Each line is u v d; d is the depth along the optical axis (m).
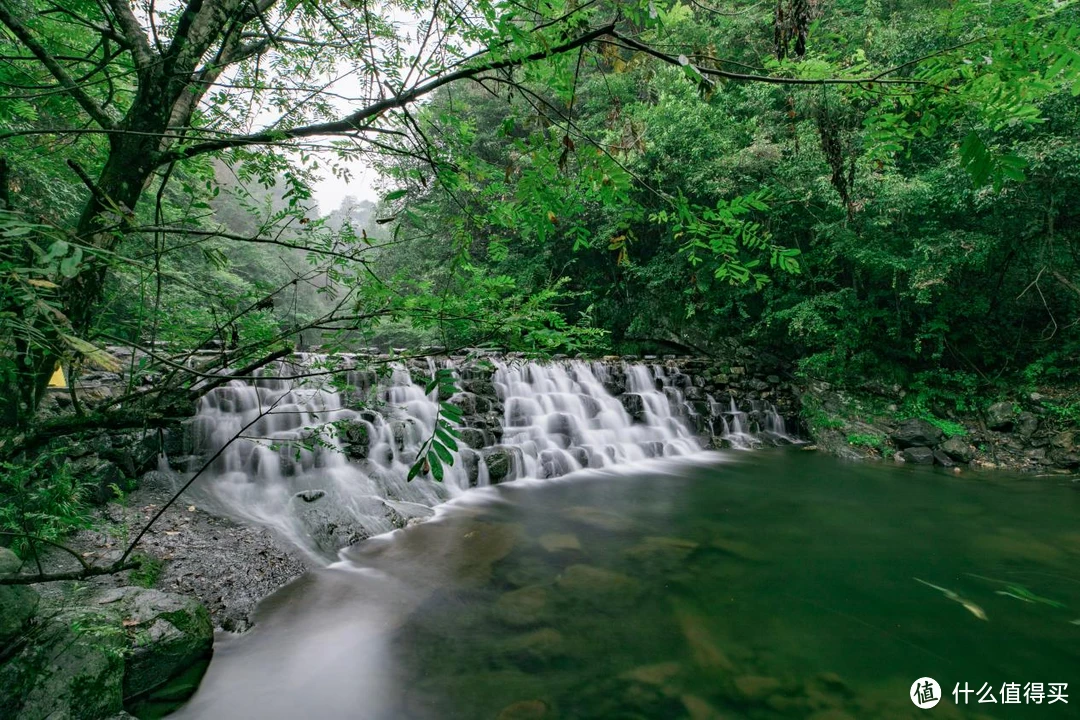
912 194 8.97
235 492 5.49
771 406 11.98
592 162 1.42
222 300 1.66
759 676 3.29
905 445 9.89
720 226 1.41
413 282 1.84
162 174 1.87
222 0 1.77
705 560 5.04
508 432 8.75
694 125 10.92
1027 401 9.88
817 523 6.19
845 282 12.38
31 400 1.37
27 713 2.32
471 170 1.71
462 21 1.53
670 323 14.65
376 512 5.64
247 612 3.78
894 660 3.48
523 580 4.48
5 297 0.93
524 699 3.05
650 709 2.98
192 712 2.89
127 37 1.64
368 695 3.05
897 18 9.66
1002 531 5.98
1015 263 10.83
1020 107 1.23
